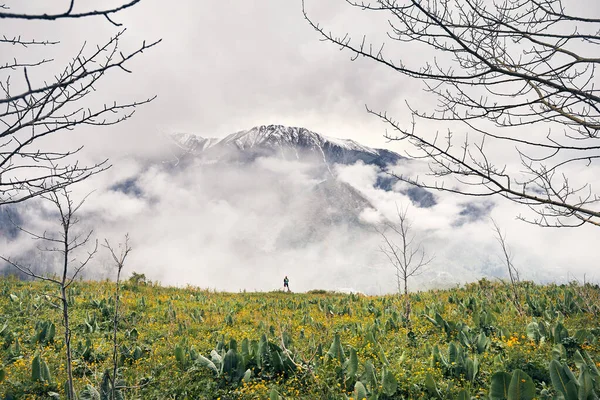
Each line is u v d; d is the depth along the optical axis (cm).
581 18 239
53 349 950
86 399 610
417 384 660
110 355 916
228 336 1120
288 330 1142
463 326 960
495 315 1284
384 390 634
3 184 206
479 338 854
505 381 542
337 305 1800
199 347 1002
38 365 734
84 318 1264
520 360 720
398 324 1185
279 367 754
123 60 192
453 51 274
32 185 219
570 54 243
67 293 1616
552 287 1800
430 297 1895
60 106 202
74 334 1097
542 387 625
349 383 684
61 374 789
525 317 1141
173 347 969
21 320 1217
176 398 686
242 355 799
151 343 1052
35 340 989
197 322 1354
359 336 1026
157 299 1752
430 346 878
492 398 547
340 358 760
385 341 980
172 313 1405
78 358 877
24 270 470
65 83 169
